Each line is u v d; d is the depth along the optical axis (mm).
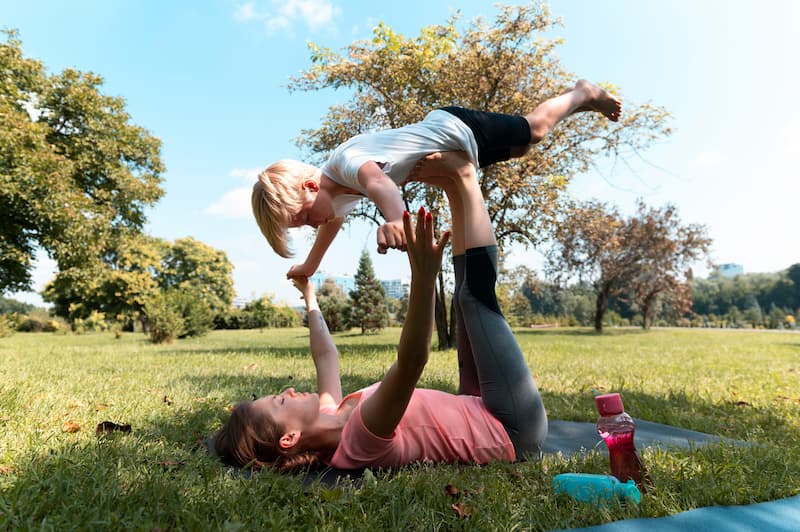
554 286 26156
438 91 11133
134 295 32406
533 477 1895
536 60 11016
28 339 20547
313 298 2684
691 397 4480
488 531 1390
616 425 1756
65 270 15219
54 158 13648
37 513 1419
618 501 1579
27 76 15828
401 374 1758
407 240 1596
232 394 4074
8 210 13758
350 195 2490
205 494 1560
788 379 6152
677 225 26609
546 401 4070
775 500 1690
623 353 10609
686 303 29609
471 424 2078
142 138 18781
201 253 43469
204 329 20703
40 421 2719
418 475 1821
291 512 1498
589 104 2885
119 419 2902
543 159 11211
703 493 1701
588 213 12852
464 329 2359
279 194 2262
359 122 12227
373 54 10992
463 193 2383
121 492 1584
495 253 2316
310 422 1955
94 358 8258
